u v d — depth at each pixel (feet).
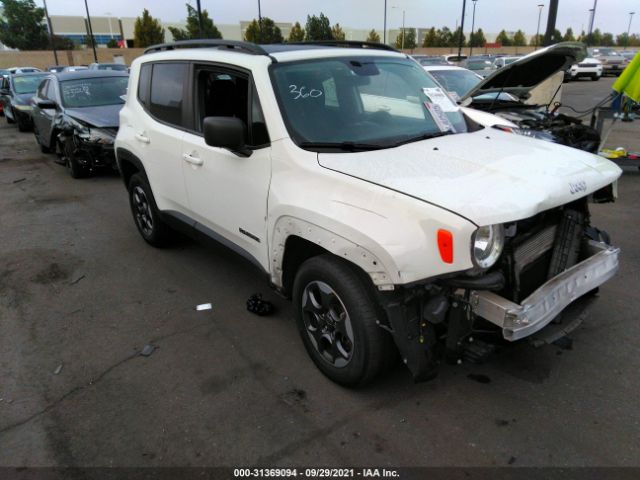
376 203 8.25
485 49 224.53
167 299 13.94
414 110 11.78
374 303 8.62
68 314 13.30
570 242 9.66
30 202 24.36
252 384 10.18
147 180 16.01
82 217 21.74
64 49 210.18
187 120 13.29
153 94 14.96
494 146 10.32
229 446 8.59
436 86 13.02
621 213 19.99
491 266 8.22
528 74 22.99
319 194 9.13
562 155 9.96
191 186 13.29
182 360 11.09
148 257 16.98
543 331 9.34
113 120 28.50
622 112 25.95
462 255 7.41
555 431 8.65
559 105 27.02
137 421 9.25
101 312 13.34
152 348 11.56
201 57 12.62
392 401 9.52
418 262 7.70
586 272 9.14
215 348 11.50
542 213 9.39
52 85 32.78
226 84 11.71
